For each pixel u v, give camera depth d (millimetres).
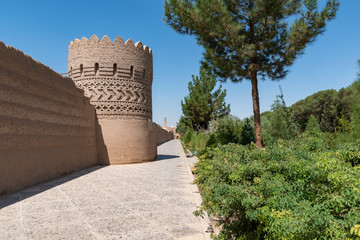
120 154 12734
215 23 10570
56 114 9125
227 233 3330
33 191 6691
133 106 13289
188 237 3680
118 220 4398
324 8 9938
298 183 2594
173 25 12148
